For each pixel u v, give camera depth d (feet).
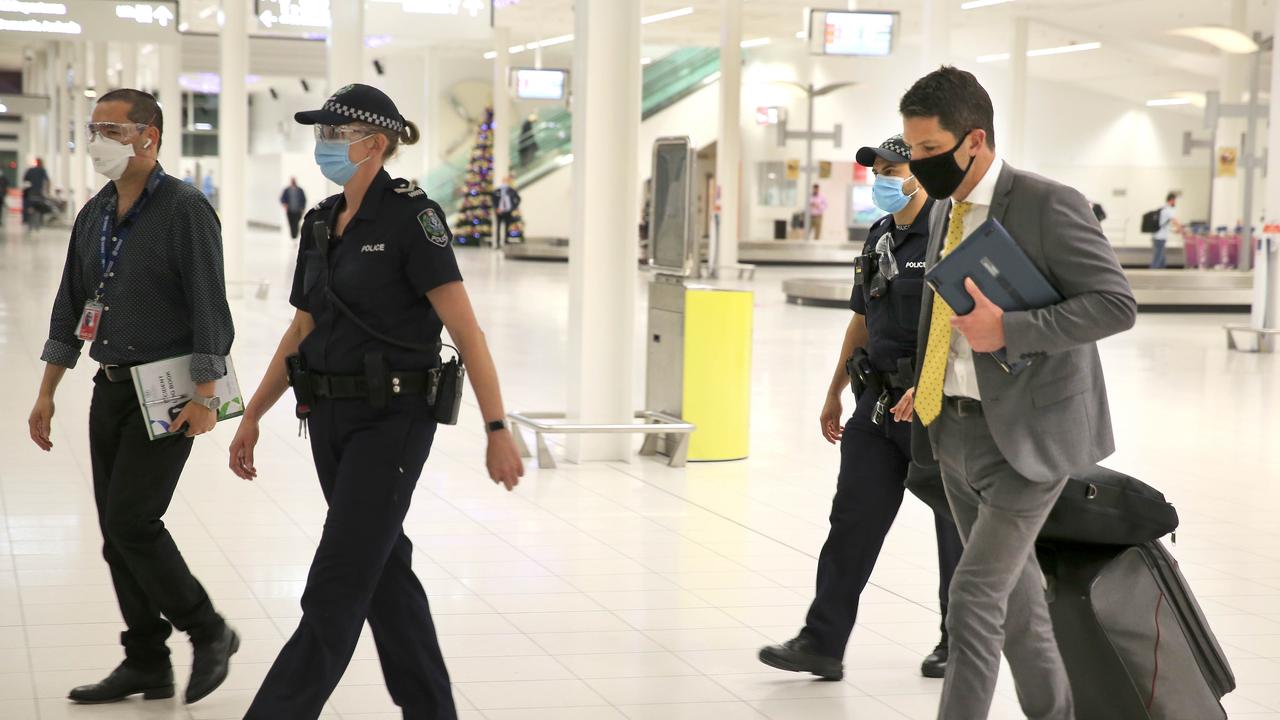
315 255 9.86
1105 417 9.17
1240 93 82.38
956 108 8.64
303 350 9.78
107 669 12.57
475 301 58.44
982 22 92.12
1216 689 10.13
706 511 20.65
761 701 12.35
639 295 64.34
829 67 113.39
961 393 9.25
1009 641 9.62
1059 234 8.61
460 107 124.06
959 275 8.61
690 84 113.91
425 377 9.65
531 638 14.05
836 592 12.82
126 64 100.83
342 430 9.64
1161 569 10.06
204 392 10.87
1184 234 77.36
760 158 117.39
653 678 12.90
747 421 25.41
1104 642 9.82
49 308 48.08
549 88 94.22
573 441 24.48
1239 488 23.30
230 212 56.08
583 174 24.02
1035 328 8.45
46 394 11.64
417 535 18.51
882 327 12.60
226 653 11.88
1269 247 44.93
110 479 11.32
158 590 11.34
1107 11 84.38
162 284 11.05
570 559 17.44
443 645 13.73
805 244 101.14
